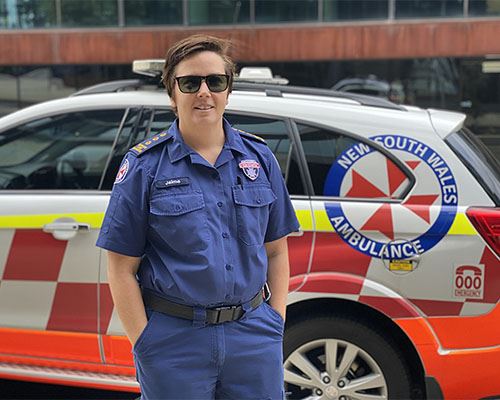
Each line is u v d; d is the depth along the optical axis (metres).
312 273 2.64
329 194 2.70
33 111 2.98
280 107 2.79
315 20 11.42
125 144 2.88
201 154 1.86
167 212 1.78
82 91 3.11
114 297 1.86
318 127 2.74
